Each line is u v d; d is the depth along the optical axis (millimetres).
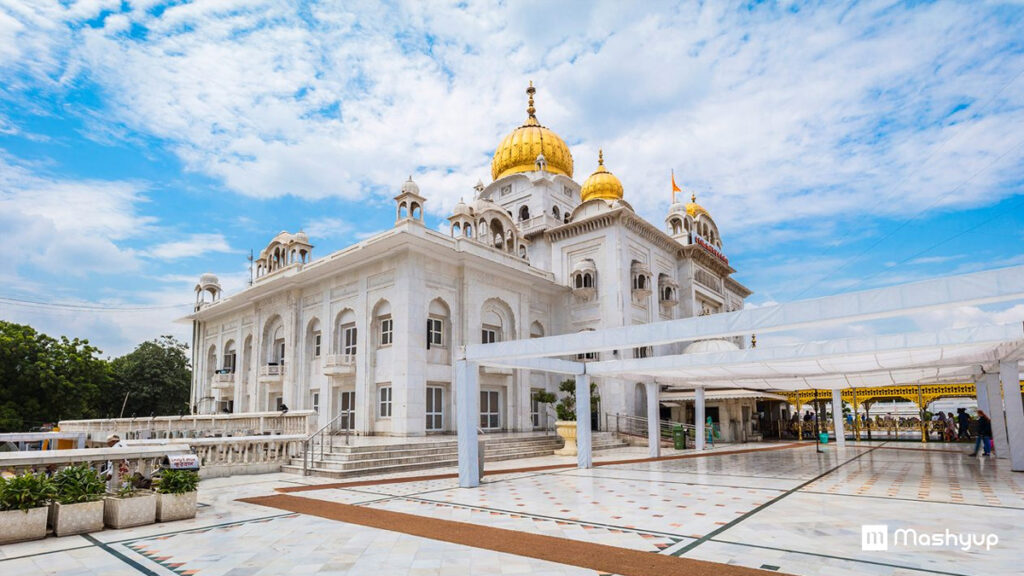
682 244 38125
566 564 6348
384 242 24328
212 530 8328
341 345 28234
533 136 39469
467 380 13617
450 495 11656
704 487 12477
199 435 18781
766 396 31250
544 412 31375
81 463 9258
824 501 10414
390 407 24953
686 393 31812
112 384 44562
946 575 5746
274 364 32031
